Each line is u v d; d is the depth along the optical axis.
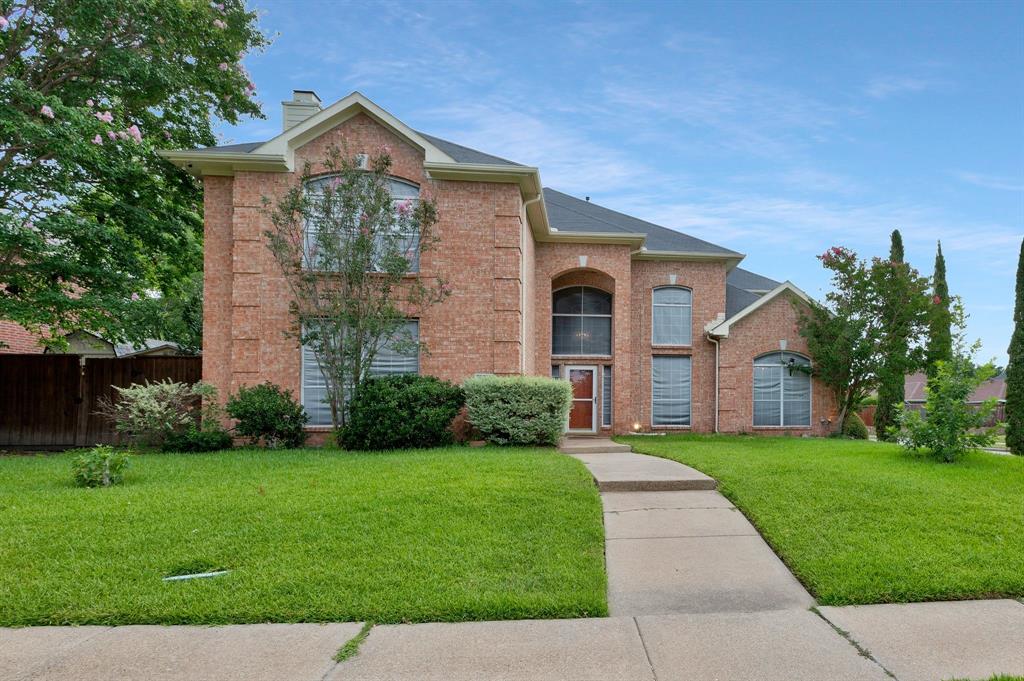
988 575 4.84
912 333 16.47
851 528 5.93
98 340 19.06
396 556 5.10
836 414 17.39
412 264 12.58
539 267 16.53
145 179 14.12
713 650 3.71
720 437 15.71
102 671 3.41
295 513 6.07
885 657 3.62
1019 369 13.94
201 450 10.91
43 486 7.43
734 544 5.76
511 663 3.51
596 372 17.11
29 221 12.49
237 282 12.16
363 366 11.56
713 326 17.52
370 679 3.32
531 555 5.20
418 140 12.49
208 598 4.36
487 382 11.39
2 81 11.57
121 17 13.05
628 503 7.12
